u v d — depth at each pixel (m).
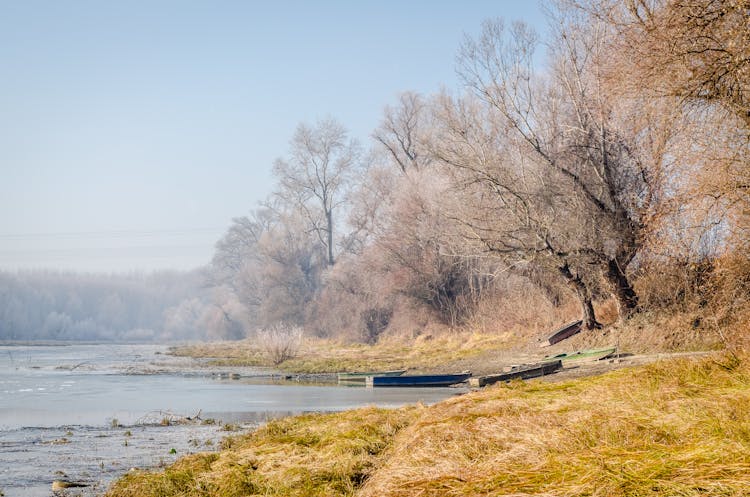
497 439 8.12
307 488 8.28
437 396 24.33
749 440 6.72
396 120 68.38
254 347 69.12
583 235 28.48
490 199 30.97
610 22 22.20
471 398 12.93
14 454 14.07
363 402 22.91
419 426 10.48
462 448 7.95
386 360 40.59
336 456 9.77
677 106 18.80
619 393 10.49
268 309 75.56
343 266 68.31
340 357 46.00
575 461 6.05
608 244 28.72
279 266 76.69
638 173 27.17
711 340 22.55
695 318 24.36
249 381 33.22
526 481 5.75
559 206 29.41
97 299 146.75
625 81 20.52
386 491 6.33
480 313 46.59
